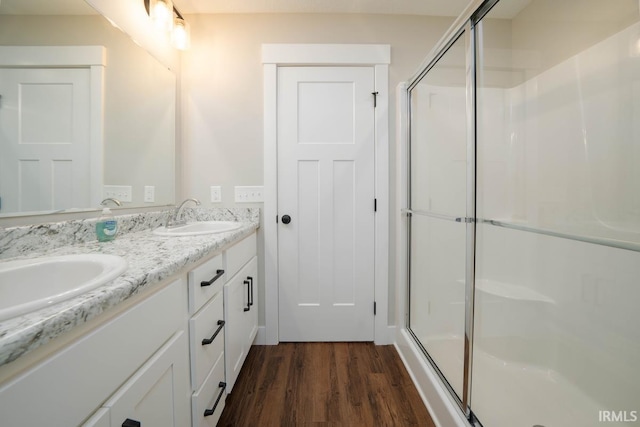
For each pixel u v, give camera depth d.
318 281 1.85
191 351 0.89
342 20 1.79
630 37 1.10
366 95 1.82
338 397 1.34
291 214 1.83
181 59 1.80
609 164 1.16
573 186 1.31
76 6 1.05
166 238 1.14
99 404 0.50
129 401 0.57
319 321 1.86
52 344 0.42
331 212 1.84
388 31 1.81
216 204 1.82
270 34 1.79
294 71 1.81
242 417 1.22
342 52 1.78
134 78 1.37
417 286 1.70
